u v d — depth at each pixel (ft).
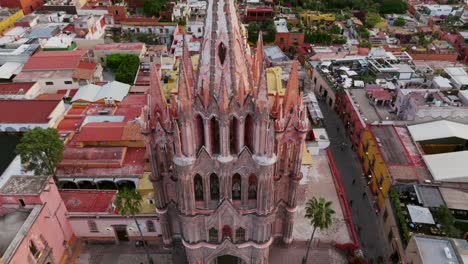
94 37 462.19
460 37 472.85
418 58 422.00
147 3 529.45
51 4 538.88
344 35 503.61
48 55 390.42
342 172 290.76
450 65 399.03
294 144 169.37
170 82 353.31
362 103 325.83
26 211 191.11
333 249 211.61
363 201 264.11
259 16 526.98
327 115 359.05
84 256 216.54
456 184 232.32
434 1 643.04
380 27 528.63
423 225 211.20
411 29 522.47
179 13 509.76
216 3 122.72
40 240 184.55
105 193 226.17
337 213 224.74
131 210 187.11
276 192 181.06
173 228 208.74
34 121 299.79
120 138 273.13
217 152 151.33
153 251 216.95
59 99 327.47
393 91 336.49
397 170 240.32
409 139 273.13
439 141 275.18
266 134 142.10
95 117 304.09
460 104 297.12
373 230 241.55
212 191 163.73
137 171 257.96
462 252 186.29
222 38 127.54
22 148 230.89
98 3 553.23
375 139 268.41
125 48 412.98
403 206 223.71
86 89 352.69
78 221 211.41
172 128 156.35
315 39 474.90
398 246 211.82
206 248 181.68
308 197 232.32
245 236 177.68
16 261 166.91
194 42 404.36
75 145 277.85
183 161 145.79
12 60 400.47
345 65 396.78
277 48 439.22
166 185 186.50
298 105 161.27
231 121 144.05
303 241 211.20
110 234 218.38
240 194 165.78
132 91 358.23
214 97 134.41
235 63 131.44
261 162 146.51
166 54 402.93
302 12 561.84
